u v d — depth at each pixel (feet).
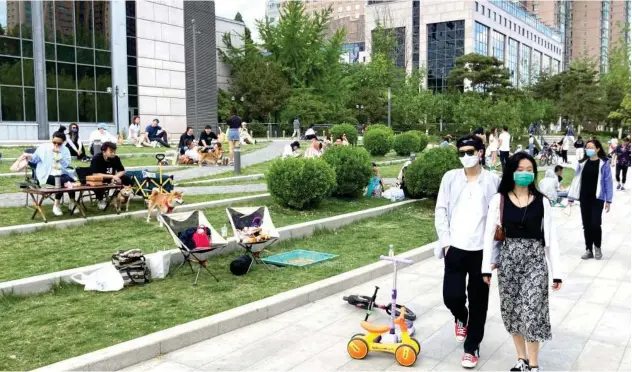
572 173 80.89
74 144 61.77
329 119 179.83
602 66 354.13
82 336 16.87
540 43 336.90
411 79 196.65
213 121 146.20
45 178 32.68
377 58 206.39
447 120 171.73
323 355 16.25
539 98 229.45
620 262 28.19
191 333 16.94
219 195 43.55
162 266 23.36
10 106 96.73
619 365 15.56
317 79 197.36
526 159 14.42
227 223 33.42
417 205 44.27
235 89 180.04
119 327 17.67
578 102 204.33
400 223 37.50
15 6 96.68
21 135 97.81
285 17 197.57
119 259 22.33
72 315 18.71
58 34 102.42
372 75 200.85
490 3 262.26
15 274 22.41
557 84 229.25
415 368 15.38
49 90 101.35
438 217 16.10
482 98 175.73
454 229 15.81
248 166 65.92
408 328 17.89
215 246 23.75
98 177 32.73
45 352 15.65
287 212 38.68
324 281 22.65
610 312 20.20
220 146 67.00
